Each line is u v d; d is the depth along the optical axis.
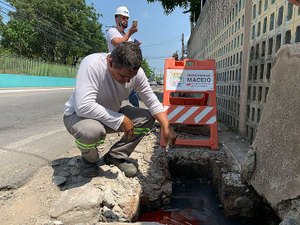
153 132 5.25
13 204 2.50
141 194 3.10
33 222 2.25
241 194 3.00
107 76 2.62
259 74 4.09
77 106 2.57
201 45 12.02
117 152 3.10
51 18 37.97
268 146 2.58
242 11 5.09
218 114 7.41
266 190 2.48
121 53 2.33
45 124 6.20
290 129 2.30
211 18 9.03
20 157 3.62
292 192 2.13
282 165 2.32
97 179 2.88
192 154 4.15
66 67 36.28
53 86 30.52
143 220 3.02
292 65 2.44
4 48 36.06
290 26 3.10
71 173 3.03
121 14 4.70
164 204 3.27
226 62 6.49
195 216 3.10
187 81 4.62
